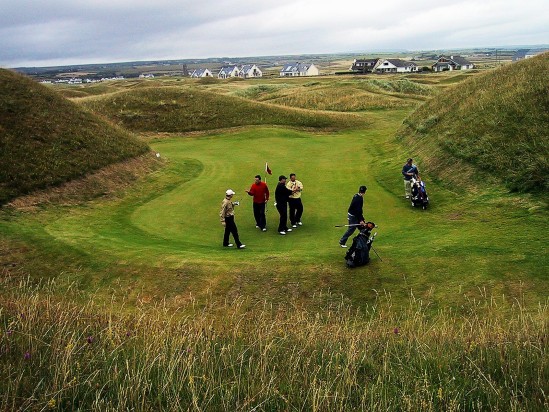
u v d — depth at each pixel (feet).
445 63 438.81
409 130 89.35
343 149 92.73
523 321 24.47
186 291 34.17
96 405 16.65
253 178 70.49
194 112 127.54
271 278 34.91
